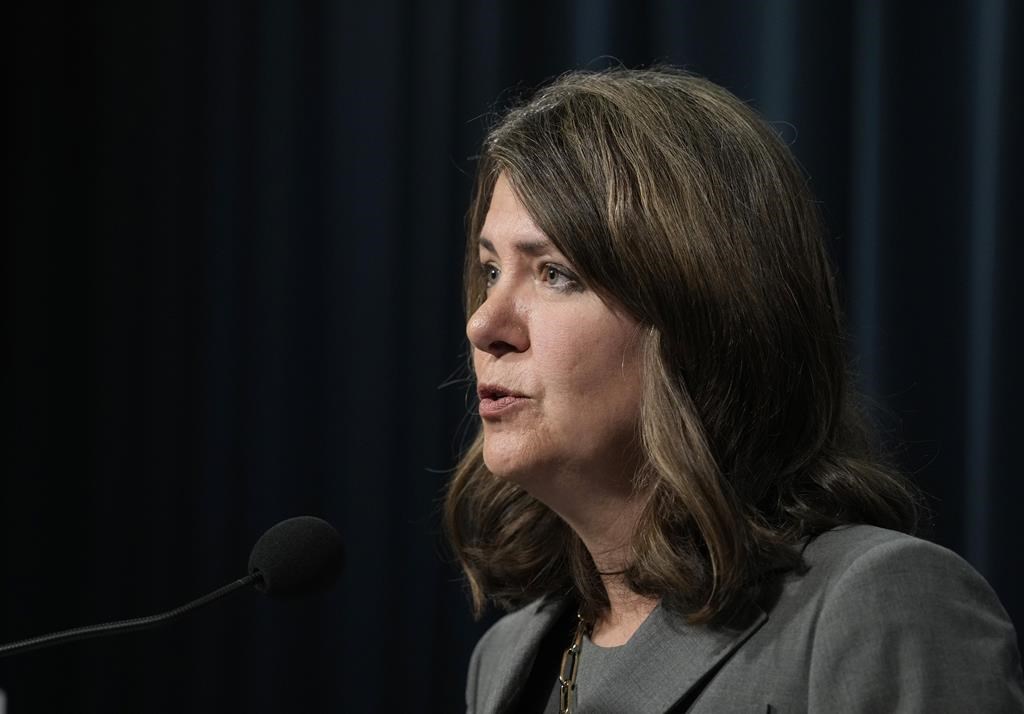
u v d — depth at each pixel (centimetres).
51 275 956
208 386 920
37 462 950
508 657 434
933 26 722
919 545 341
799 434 381
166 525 923
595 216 369
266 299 909
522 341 379
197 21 938
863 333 726
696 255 368
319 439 891
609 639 408
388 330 877
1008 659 327
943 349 714
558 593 443
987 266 696
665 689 360
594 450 374
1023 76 693
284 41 915
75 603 937
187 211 934
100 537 934
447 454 859
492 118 837
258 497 902
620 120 382
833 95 743
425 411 864
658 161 374
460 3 860
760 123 403
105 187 948
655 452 361
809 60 745
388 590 864
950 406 711
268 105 916
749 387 372
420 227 872
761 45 764
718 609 355
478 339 379
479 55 853
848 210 740
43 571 943
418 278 872
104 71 955
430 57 872
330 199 898
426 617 852
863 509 380
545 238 374
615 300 370
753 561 360
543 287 381
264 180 914
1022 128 693
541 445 375
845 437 401
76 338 949
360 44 895
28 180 963
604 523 392
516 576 448
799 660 343
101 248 947
